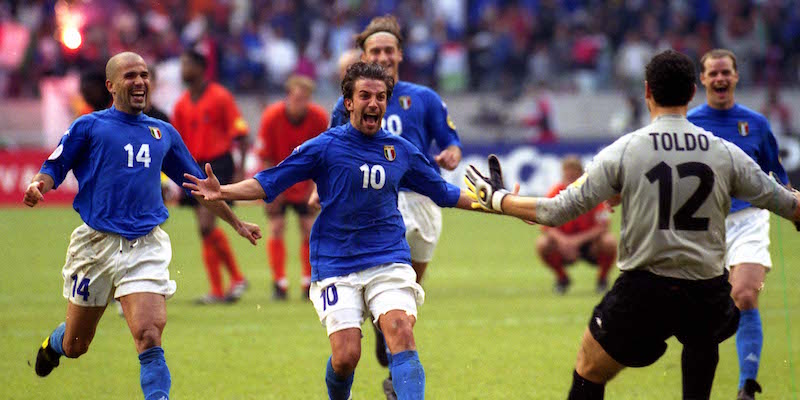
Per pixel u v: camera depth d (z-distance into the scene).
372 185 18.69
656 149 16.62
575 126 85.62
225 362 26.56
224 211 19.66
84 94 31.41
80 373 25.28
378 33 24.20
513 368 25.69
